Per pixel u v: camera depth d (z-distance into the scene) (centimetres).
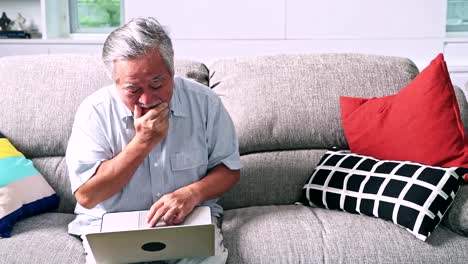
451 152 160
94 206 138
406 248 136
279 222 150
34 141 177
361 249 136
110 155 143
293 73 186
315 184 166
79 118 145
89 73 183
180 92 149
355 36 332
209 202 156
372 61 191
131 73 123
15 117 178
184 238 122
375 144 171
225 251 137
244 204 174
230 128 154
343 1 327
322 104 182
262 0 329
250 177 176
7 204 151
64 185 174
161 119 133
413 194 142
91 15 374
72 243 142
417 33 330
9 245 139
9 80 183
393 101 173
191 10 333
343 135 182
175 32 335
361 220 148
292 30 333
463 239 140
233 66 193
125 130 143
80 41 340
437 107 164
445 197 140
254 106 181
